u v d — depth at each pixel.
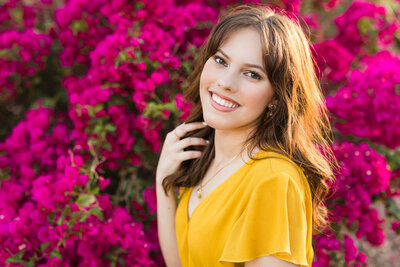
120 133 2.28
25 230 1.96
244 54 1.31
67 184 1.97
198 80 1.74
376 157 2.17
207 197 1.47
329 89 2.83
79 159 2.09
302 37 1.42
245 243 1.26
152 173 2.62
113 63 2.24
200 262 1.47
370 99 2.25
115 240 2.00
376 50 2.73
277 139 1.45
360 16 2.62
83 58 2.65
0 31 3.09
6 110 3.12
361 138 2.43
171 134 1.81
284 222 1.22
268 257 1.24
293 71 1.35
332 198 2.19
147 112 2.19
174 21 2.39
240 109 1.38
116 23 2.34
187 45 2.50
